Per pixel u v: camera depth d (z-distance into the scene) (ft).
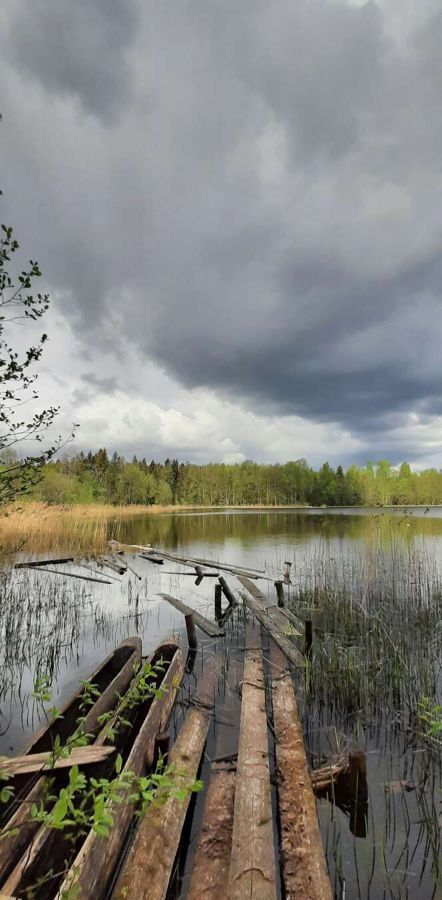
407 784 12.87
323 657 21.98
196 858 9.77
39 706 18.30
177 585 44.83
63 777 11.56
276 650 24.18
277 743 14.52
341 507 266.77
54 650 25.26
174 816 10.75
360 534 88.84
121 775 7.32
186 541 83.76
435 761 13.99
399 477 164.96
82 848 8.75
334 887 9.46
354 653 22.25
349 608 29.99
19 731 16.26
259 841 9.80
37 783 10.32
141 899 8.30
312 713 17.53
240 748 13.80
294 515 172.55
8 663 23.24
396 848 10.59
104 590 42.22
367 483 234.58
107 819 6.12
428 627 28.22
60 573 48.37
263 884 8.63
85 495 112.27
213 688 19.27
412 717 16.48
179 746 13.98
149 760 12.96
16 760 11.16
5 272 12.42
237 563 57.36
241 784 11.94
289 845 10.02
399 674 19.56
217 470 315.78
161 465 307.58
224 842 10.21
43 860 8.96
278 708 16.94
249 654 23.16
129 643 21.66
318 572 40.01
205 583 45.80
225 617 32.65
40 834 9.02
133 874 8.87
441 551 55.26
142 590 42.22
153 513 202.08
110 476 219.00
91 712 14.19
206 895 8.73
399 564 44.21
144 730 13.37
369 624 27.43
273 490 300.40
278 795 12.00
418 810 11.84
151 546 74.69
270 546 72.69
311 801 11.53
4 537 57.11
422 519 120.16
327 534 90.58
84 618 32.35
